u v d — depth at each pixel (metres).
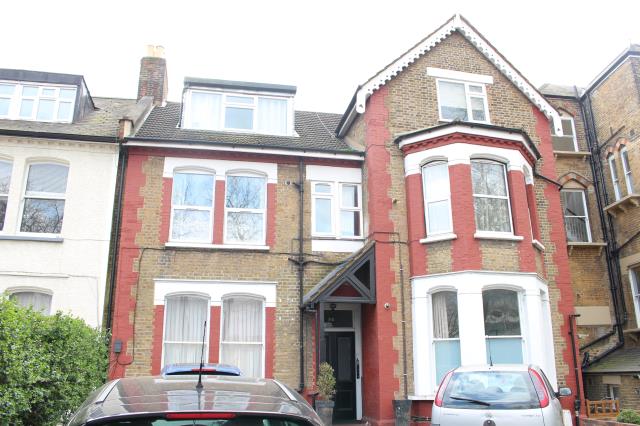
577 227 18.55
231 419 3.42
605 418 13.75
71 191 13.62
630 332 16.69
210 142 14.20
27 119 15.04
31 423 6.93
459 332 12.60
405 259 13.71
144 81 18.84
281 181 14.71
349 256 14.52
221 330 13.46
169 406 3.40
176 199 14.20
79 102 15.44
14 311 6.27
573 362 14.26
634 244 17.09
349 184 15.21
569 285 14.88
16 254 13.04
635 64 17.31
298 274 14.09
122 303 13.00
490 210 13.67
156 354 12.88
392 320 13.16
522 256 13.30
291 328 13.68
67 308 12.84
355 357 14.16
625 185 17.64
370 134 14.57
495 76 16.25
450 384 7.80
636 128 17.05
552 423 6.94
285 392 4.16
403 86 15.27
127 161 14.05
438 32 15.89
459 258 12.87
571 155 18.94
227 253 13.85
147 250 13.47
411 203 13.88
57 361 7.50
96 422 3.24
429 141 13.89
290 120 16.45
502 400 7.24
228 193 14.52
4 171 13.80
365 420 13.46
